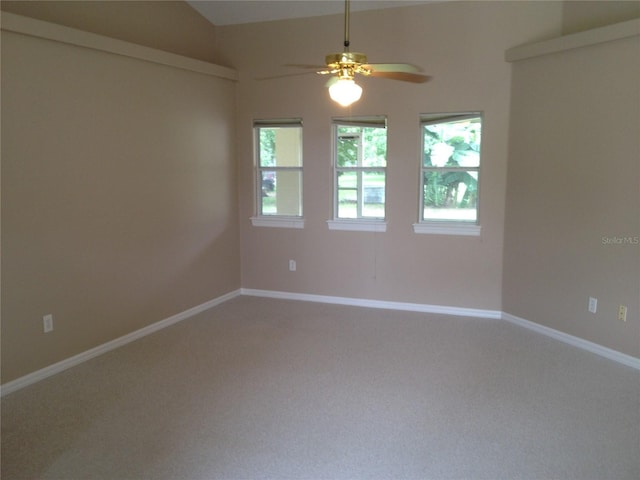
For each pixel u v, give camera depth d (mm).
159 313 4629
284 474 2477
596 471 2482
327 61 2941
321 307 5340
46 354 3590
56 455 2633
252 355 4012
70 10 3688
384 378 3566
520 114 4477
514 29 4461
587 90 3875
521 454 2631
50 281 3580
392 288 5246
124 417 3027
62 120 3574
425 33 4750
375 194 5238
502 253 4809
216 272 5410
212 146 5199
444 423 2947
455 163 4879
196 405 3178
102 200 3949
